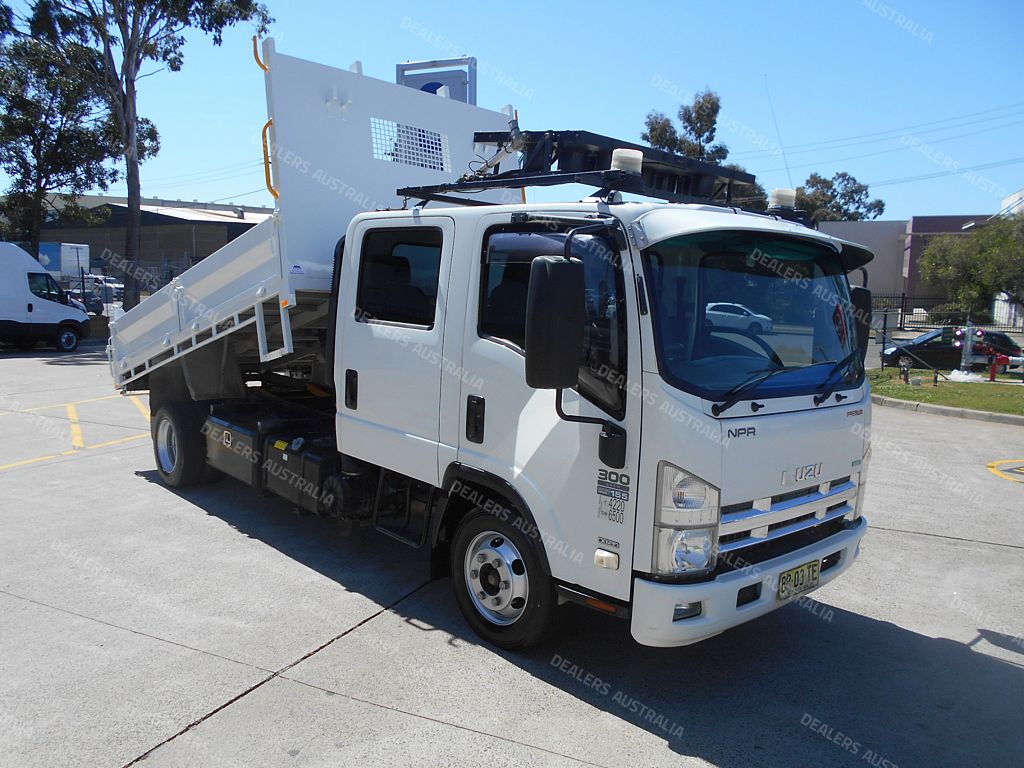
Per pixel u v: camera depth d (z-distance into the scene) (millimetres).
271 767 2986
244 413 6293
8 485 7090
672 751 3191
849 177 58062
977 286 28031
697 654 4105
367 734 3227
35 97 27172
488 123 6250
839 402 3857
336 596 4688
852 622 4605
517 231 3711
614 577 3305
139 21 23828
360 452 4688
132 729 3217
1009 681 3906
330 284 5109
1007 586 5207
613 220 3250
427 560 5355
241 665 3791
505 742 3205
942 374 19188
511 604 3914
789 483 3523
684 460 3117
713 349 3373
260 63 4715
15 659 3807
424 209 4465
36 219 29359
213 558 5293
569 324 2982
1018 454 9641
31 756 3016
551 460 3520
